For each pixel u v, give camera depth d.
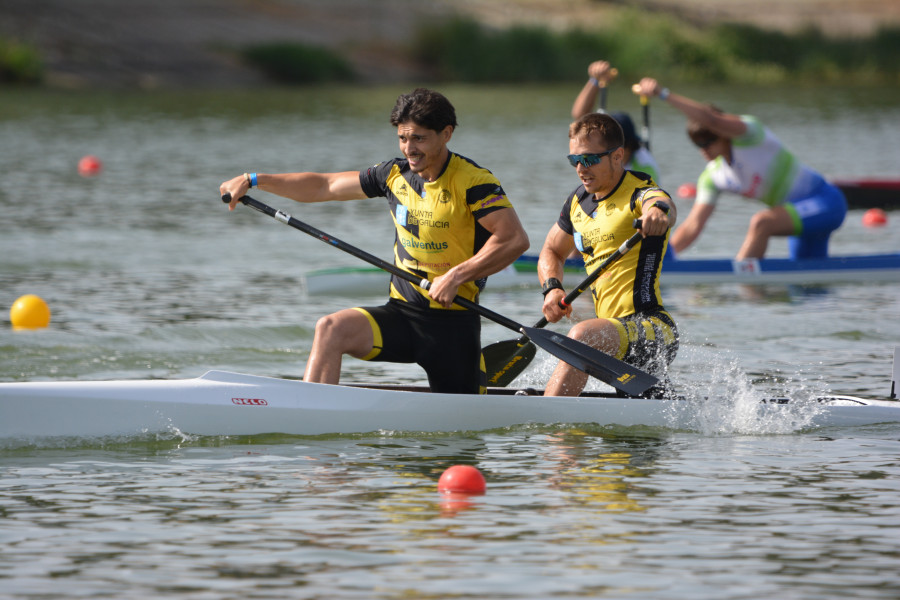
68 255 43.69
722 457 19.94
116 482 18.09
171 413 20.42
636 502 17.14
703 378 26.55
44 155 77.38
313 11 165.00
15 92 122.94
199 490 17.67
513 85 153.38
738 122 39.59
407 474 18.66
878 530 15.92
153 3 154.75
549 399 22.06
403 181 21.30
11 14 141.25
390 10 169.38
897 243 50.28
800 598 13.57
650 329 22.38
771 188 40.72
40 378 25.95
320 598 13.47
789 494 17.62
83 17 145.62
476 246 21.12
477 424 21.73
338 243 22.08
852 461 19.72
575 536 15.58
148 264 42.50
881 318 34.28
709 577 14.16
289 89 137.88
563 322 33.72
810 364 28.12
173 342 30.12
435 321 21.50
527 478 18.44
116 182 66.06
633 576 14.17
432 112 20.08
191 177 68.31
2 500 17.11
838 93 144.88
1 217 52.53
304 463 19.30
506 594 13.60
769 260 41.19
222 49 146.62
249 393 20.84
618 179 22.50
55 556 14.80
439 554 14.87
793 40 171.12
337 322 21.25
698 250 47.75
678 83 159.25
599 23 170.88
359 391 21.20
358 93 133.62
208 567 14.41
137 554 14.87
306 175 22.41
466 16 167.00
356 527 15.91
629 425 22.22
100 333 30.75
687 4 190.25
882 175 70.25
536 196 60.53
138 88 131.88
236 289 38.12
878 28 174.50
